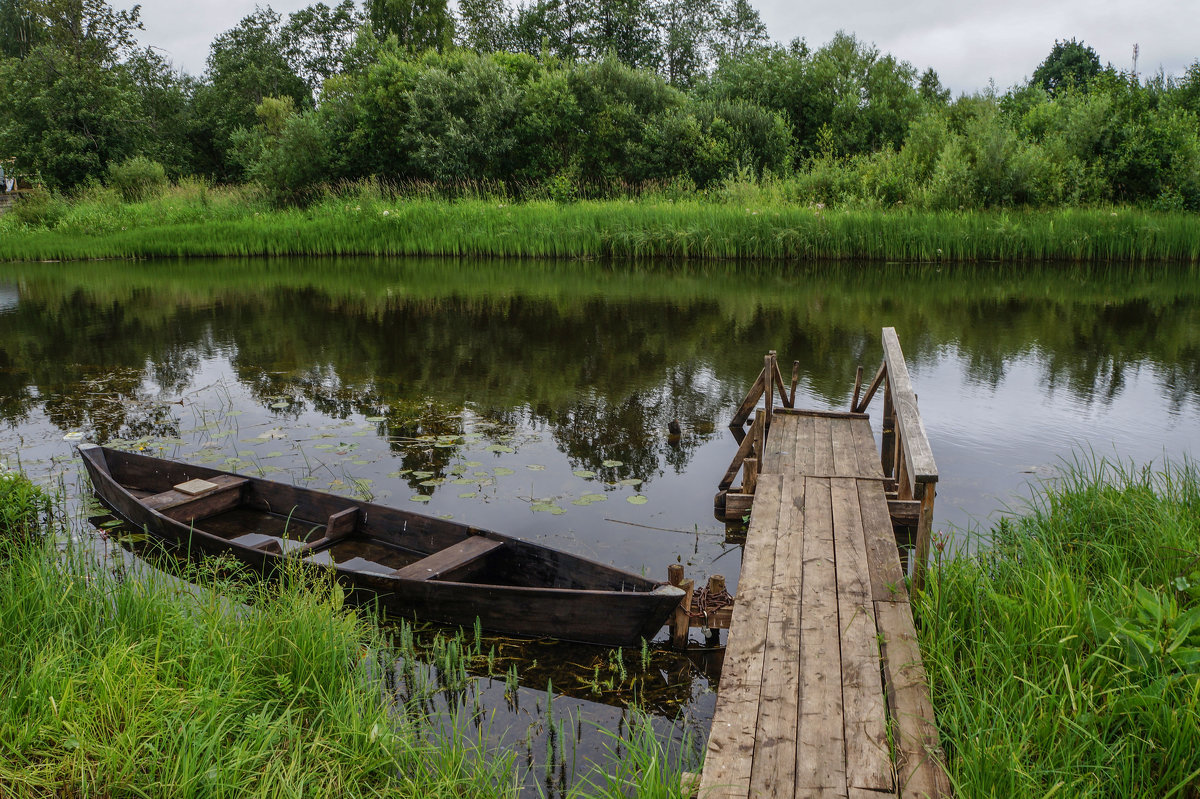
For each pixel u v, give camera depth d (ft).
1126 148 67.41
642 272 60.49
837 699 9.79
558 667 12.65
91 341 39.04
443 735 10.45
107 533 17.54
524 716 11.41
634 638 12.91
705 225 66.49
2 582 12.64
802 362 32.83
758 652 10.81
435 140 84.43
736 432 24.26
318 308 47.32
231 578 14.71
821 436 21.16
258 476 20.62
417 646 13.21
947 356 33.55
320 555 16.07
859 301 46.83
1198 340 35.81
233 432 24.50
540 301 48.32
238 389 29.78
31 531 17.38
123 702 9.79
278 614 12.41
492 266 65.00
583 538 17.03
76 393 29.50
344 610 13.89
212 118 134.00
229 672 10.82
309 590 13.47
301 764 9.60
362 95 87.92
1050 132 73.00
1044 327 38.99
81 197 94.07
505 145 86.17
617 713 11.54
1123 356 33.14
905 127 94.38
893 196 68.28
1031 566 12.67
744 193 75.51
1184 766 8.24
